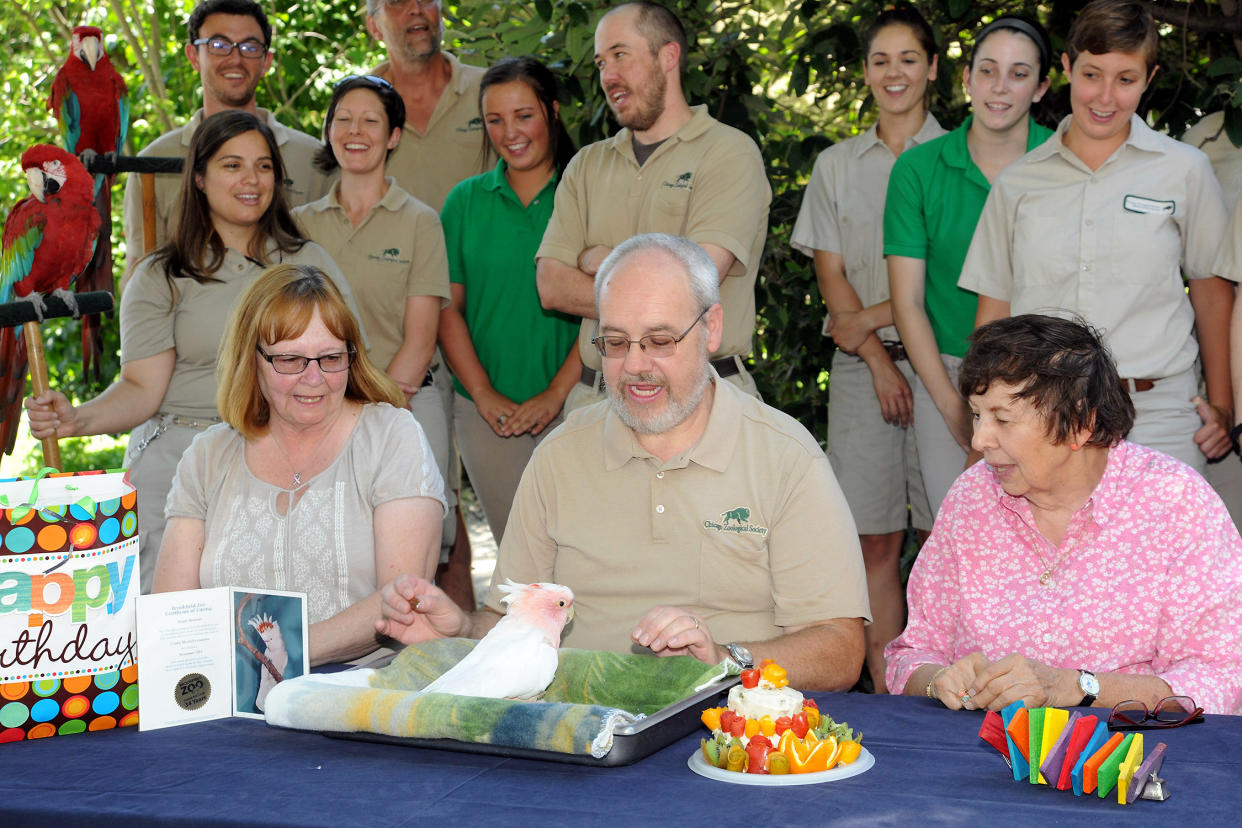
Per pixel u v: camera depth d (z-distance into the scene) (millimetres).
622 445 2438
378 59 8234
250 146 3510
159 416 3586
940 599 2342
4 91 9047
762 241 3855
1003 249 3559
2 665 1894
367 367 2621
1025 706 1794
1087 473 2143
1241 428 3219
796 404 4852
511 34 4875
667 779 1649
